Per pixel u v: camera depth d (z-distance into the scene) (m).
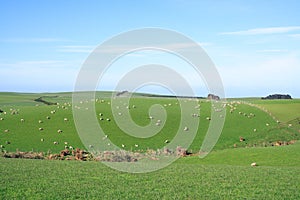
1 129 62.47
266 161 44.78
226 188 29.50
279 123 70.94
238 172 36.16
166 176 33.69
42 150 53.00
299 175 34.81
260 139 62.56
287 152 48.41
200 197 26.89
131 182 30.98
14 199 25.38
